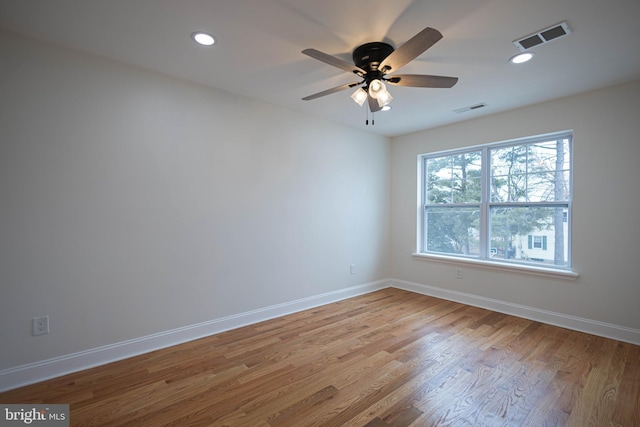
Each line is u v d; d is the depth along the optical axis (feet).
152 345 8.64
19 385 6.85
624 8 5.81
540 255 11.35
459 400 6.42
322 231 12.89
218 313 9.93
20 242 6.88
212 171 9.74
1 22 6.33
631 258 9.20
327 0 5.62
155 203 8.68
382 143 15.52
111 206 8.00
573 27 6.44
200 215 9.52
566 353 8.48
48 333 7.21
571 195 10.58
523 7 5.81
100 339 7.88
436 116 12.45
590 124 9.90
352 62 7.90
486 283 12.43
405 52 5.87
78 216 7.55
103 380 7.13
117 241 8.10
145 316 8.55
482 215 12.85
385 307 12.53
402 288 15.46
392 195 15.90
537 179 11.43
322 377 7.29
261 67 8.36
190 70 8.57
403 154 15.46
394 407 6.20
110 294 8.02
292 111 11.80
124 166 8.18
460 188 13.69
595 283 9.82
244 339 9.40
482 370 7.59
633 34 6.67
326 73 8.73
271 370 7.60
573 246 10.27
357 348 8.79
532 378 7.24
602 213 9.70
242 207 10.44
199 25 6.43
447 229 14.17
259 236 10.90
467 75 8.72
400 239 15.60
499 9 5.86
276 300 11.39
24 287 6.93
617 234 9.44
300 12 5.97
